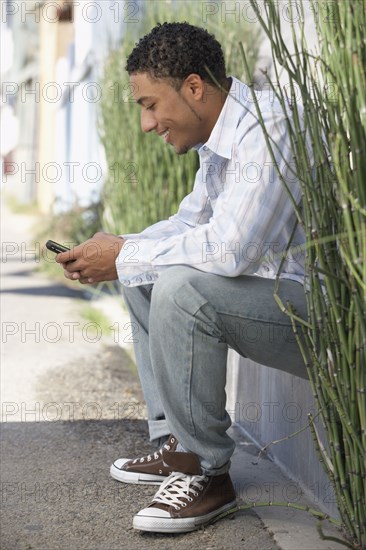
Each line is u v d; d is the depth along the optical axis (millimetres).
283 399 4234
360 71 2623
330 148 2795
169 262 3461
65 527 3543
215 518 3566
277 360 3469
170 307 3338
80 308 9297
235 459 4438
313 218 3008
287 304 3266
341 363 2951
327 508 3619
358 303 2770
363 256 2652
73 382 6105
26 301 9750
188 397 3396
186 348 3352
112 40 9320
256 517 3629
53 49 22750
